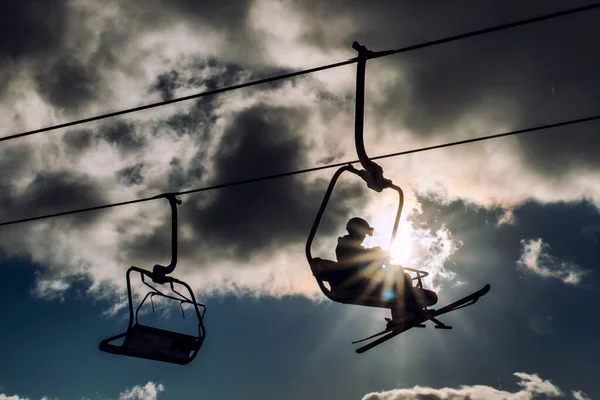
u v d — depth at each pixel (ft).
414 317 38.14
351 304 37.52
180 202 42.86
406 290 37.35
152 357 38.99
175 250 40.91
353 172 35.76
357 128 35.09
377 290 37.11
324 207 36.29
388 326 38.63
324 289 37.14
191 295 40.11
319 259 37.29
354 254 37.78
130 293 38.99
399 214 37.11
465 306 38.04
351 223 38.47
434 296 38.47
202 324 40.01
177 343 39.45
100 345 38.22
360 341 39.27
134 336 38.45
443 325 38.17
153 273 39.81
